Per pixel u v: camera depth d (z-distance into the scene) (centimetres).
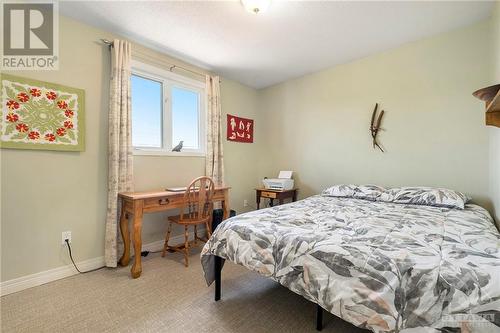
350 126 303
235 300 169
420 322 86
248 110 389
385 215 177
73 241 210
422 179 251
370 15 205
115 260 220
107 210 227
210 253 166
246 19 211
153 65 266
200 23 217
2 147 176
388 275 97
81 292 178
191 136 316
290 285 124
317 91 334
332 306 107
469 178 225
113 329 138
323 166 330
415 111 254
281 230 143
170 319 147
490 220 167
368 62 285
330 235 132
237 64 308
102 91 227
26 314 151
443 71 237
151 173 265
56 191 201
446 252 105
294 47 263
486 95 125
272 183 346
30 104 188
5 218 178
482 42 216
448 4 191
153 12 202
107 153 230
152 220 269
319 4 190
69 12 202
